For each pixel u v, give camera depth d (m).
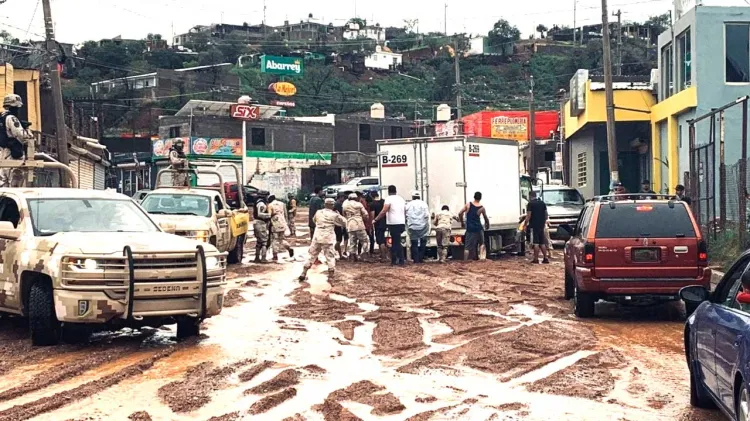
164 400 8.05
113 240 10.86
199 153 66.88
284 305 15.03
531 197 25.88
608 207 13.19
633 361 10.12
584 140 39.56
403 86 95.50
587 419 7.54
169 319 11.26
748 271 6.29
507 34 98.81
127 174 64.50
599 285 12.98
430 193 24.30
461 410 7.82
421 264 23.20
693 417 7.61
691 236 12.90
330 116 75.31
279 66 83.06
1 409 7.69
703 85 27.66
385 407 7.83
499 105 81.25
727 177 23.47
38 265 10.68
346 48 111.75
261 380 9.03
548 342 11.29
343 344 11.20
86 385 8.57
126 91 80.19
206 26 122.69
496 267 21.95
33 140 14.20
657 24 88.69
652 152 33.62
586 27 104.69
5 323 12.81
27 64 41.75
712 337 7.05
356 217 23.73
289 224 36.34
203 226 19.14
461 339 11.63
